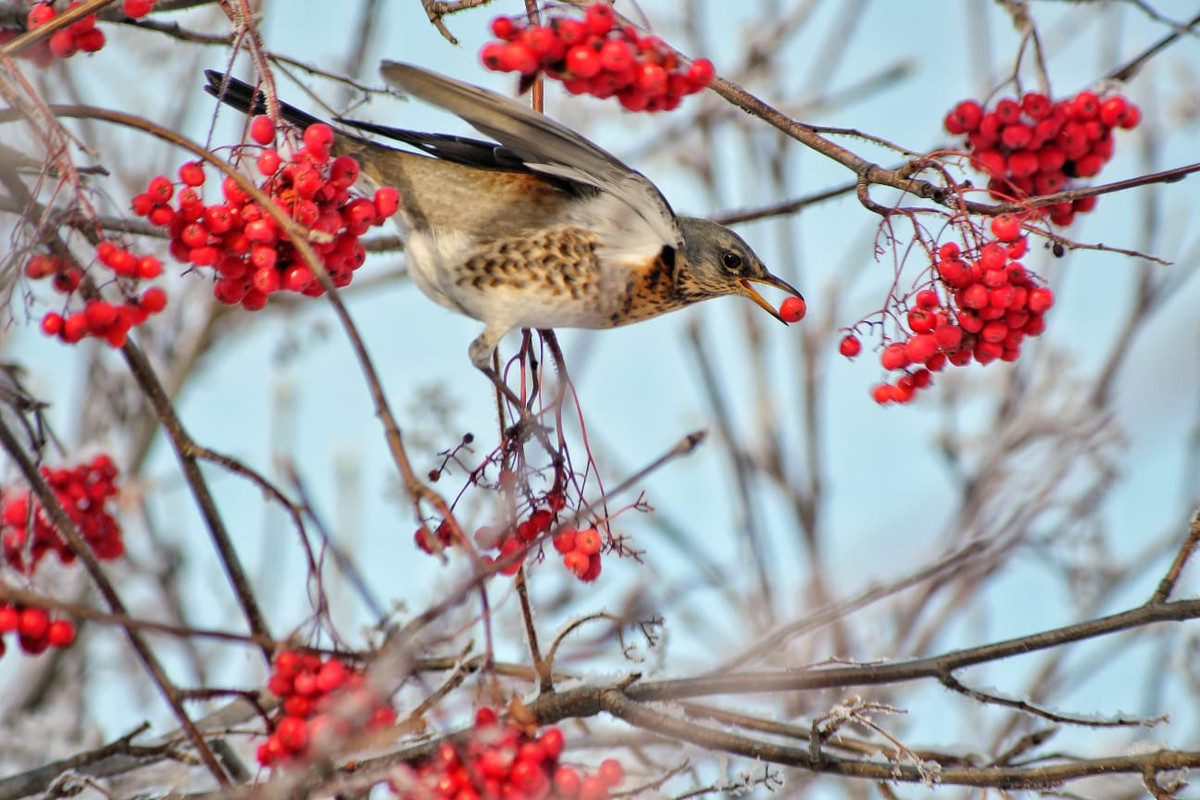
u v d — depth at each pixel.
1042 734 9.53
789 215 11.84
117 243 8.71
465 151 9.89
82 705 14.23
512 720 7.04
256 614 8.61
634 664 9.32
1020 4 10.45
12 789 8.99
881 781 8.90
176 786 9.77
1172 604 8.41
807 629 11.27
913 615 14.64
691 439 6.54
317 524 7.43
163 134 7.13
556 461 8.41
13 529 9.33
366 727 7.51
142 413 15.09
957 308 8.34
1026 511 13.60
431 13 9.26
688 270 10.54
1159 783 8.35
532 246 9.74
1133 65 10.04
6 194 8.52
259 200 6.78
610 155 9.16
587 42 7.16
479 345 9.70
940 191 8.48
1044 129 9.22
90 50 8.63
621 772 7.07
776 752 8.52
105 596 7.46
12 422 9.81
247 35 7.78
